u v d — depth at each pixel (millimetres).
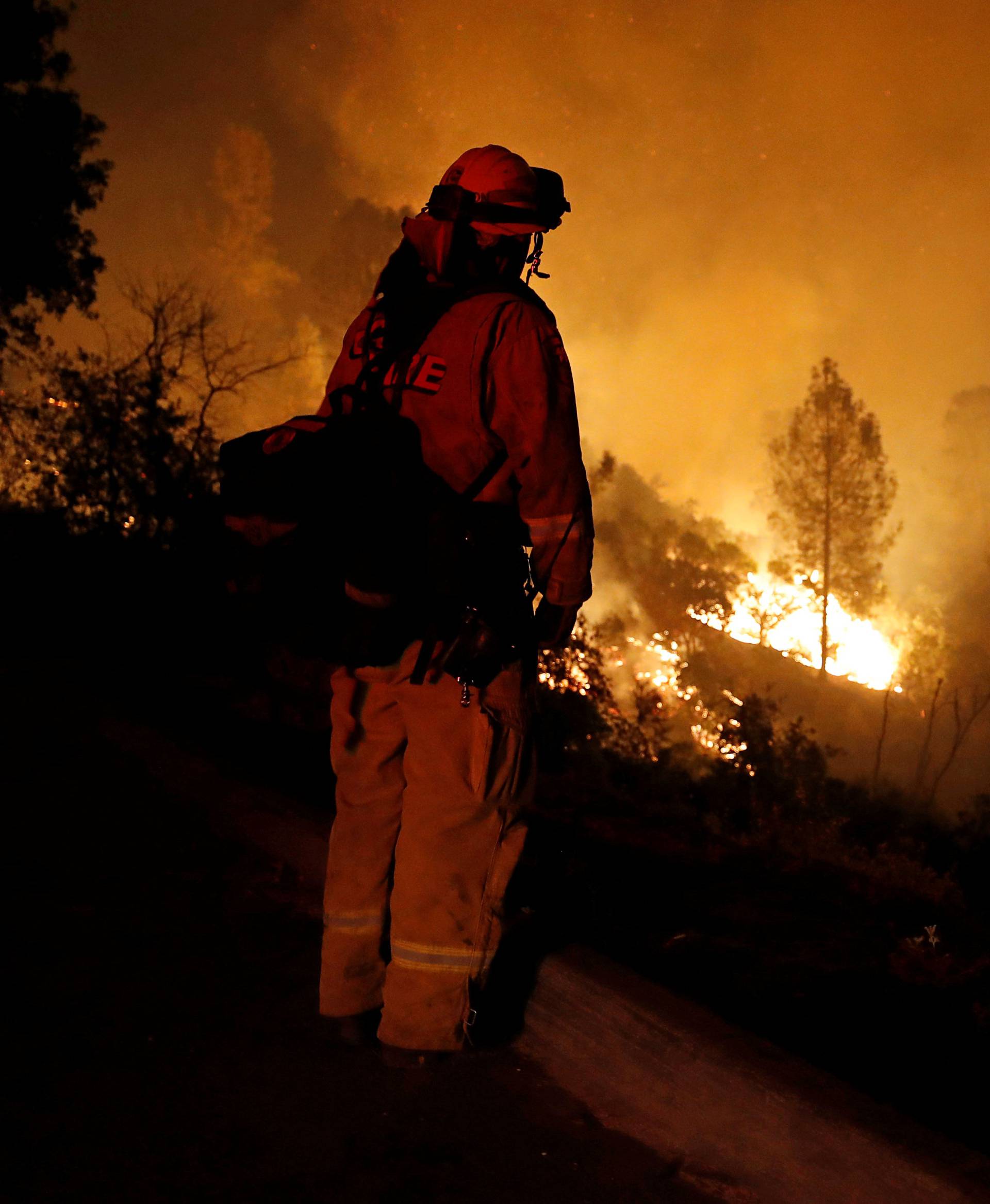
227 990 2625
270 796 3689
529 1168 2021
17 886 3166
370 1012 2387
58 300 20922
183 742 4305
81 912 3020
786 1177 1965
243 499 2145
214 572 10844
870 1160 1875
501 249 2230
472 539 2051
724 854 4176
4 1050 2314
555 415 2082
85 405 14102
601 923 3125
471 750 2184
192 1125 2092
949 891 4797
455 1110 2186
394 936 2248
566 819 4520
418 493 2080
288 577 2119
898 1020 2609
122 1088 2197
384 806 2367
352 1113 2156
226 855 3484
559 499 2113
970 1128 2111
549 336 2121
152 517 12531
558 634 2240
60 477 13539
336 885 2369
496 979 2537
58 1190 1888
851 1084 2143
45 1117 2086
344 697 2369
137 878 3275
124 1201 1871
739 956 2988
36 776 4156
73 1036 2385
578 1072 2322
